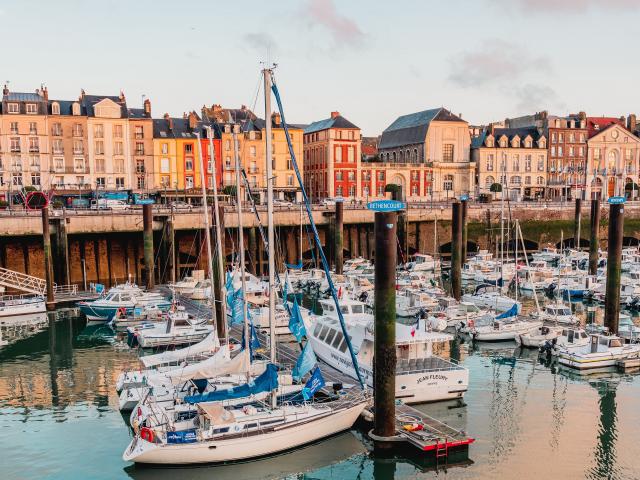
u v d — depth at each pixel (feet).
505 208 258.78
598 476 68.49
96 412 87.04
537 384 99.55
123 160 270.26
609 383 100.22
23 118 254.06
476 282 198.90
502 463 71.61
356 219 224.53
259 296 155.53
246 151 283.38
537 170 338.75
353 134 299.79
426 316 135.74
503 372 106.01
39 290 160.97
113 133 267.80
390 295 72.02
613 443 76.89
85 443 76.84
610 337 110.83
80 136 262.88
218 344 96.68
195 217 192.54
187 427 72.23
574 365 106.93
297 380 81.61
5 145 252.62
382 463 71.92
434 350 120.06
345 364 94.73
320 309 159.43
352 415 78.02
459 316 141.18
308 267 217.36
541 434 79.56
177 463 69.36
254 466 71.36
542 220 265.75
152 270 167.12
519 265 200.64
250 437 70.74
